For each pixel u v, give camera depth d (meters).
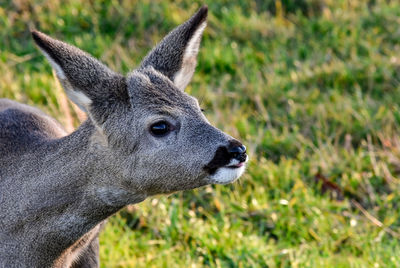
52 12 16.72
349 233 11.90
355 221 12.18
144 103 8.59
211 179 8.53
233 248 11.57
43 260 9.14
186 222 11.92
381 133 14.20
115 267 11.12
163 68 9.41
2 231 9.20
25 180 9.12
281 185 12.90
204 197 12.66
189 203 12.52
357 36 17.06
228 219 12.23
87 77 8.59
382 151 13.68
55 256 9.14
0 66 15.20
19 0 16.66
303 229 12.01
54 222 8.95
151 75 8.91
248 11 17.81
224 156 8.42
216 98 15.00
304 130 14.42
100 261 11.20
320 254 11.68
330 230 12.03
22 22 16.48
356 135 14.37
